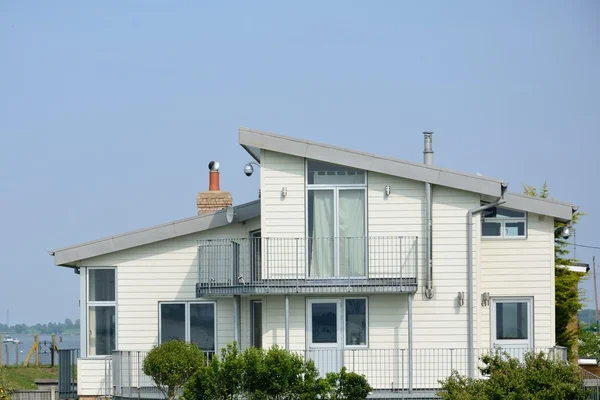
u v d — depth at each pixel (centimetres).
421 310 9538
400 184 9569
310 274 9575
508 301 10012
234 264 9875
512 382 7944
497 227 10081
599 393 8762
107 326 10356
